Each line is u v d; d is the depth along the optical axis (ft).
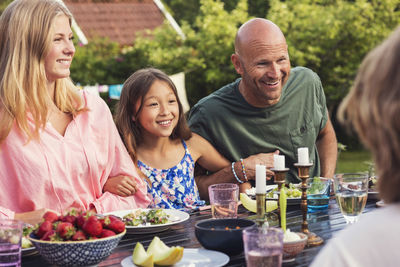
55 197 8.55
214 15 33.94
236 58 10.80
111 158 9.34
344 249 3.16
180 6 44.83
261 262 4.87
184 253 6.05
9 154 8.36
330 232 6.91
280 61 10.49
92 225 5.55
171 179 10.28
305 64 34.14
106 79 35.24
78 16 43.16
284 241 5.65
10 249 5.41
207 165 11.23
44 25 8.36
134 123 10.25
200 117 11.18
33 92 8.38
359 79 3.44
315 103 11.64
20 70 8.34
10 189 8.41
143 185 9.46
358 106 3.44
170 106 10.03
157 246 5.86
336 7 34.73
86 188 8.94
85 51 35.65
